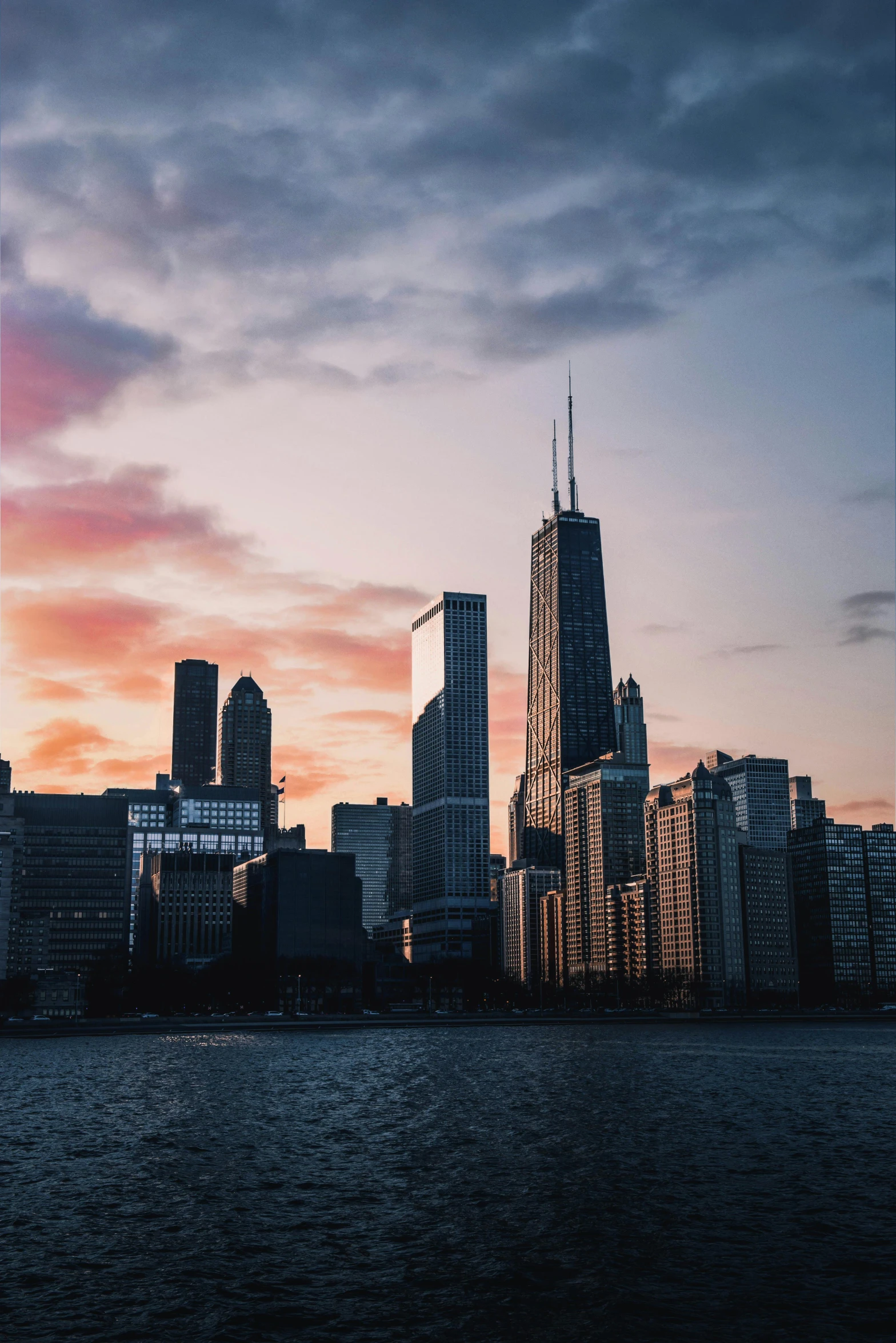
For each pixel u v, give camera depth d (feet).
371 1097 620.08
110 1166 397.60
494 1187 357.00
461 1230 301.02
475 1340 221.46
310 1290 250.37
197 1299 244.42
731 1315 234.58
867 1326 227.81
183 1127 496.64
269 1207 329.11
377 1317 233.35
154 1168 393.91
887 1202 333.42
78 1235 296.30
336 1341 220.64
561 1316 233.96
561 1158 412.57
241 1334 223.92
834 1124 504.84
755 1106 577.02
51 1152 429.79
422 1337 223.10
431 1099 610.65
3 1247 284.61
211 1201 337.93
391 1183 364.99
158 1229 302.04
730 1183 363.97
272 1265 269.03
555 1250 281.54
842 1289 249.96
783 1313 235.61
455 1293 248.32
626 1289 250.37
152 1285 253.44
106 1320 231.50
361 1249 282.77
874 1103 590.96
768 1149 432.66
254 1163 404.16
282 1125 503.61
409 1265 269.03
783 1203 333.01
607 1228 302.86
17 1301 243.19
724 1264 269.44
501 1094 636.48
